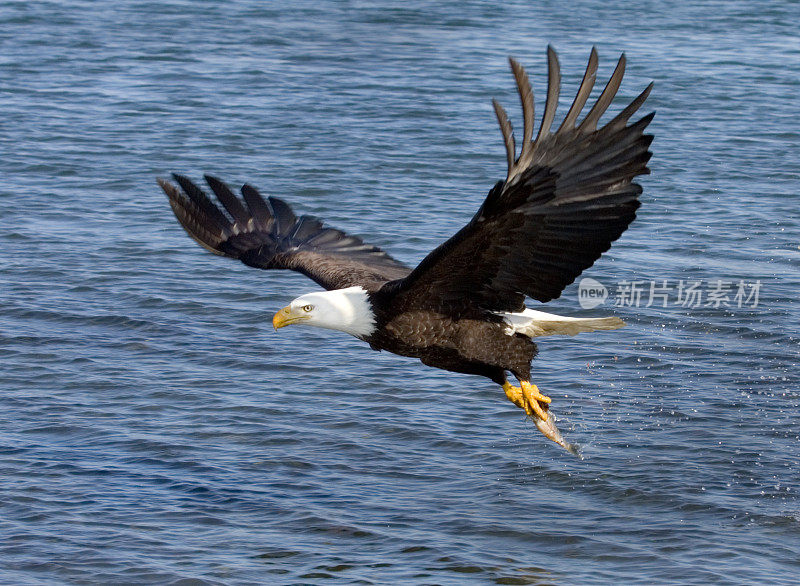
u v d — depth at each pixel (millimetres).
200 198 10594
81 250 18938
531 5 44438
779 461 12297
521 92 7844
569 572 10109
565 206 8266
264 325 16094
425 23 40781
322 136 26422
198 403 13625
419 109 28984
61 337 15484
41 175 23219
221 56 35094
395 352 9391
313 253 10461
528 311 9211
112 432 12852
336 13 43031
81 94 29953
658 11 43406
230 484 11719
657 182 23141
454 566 10172
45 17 39906
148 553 10312
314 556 10320
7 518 10906
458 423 13188
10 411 13328
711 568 10148
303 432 12906
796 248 19391
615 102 29594
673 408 13625
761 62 34781
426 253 18781
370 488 11711
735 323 16172
